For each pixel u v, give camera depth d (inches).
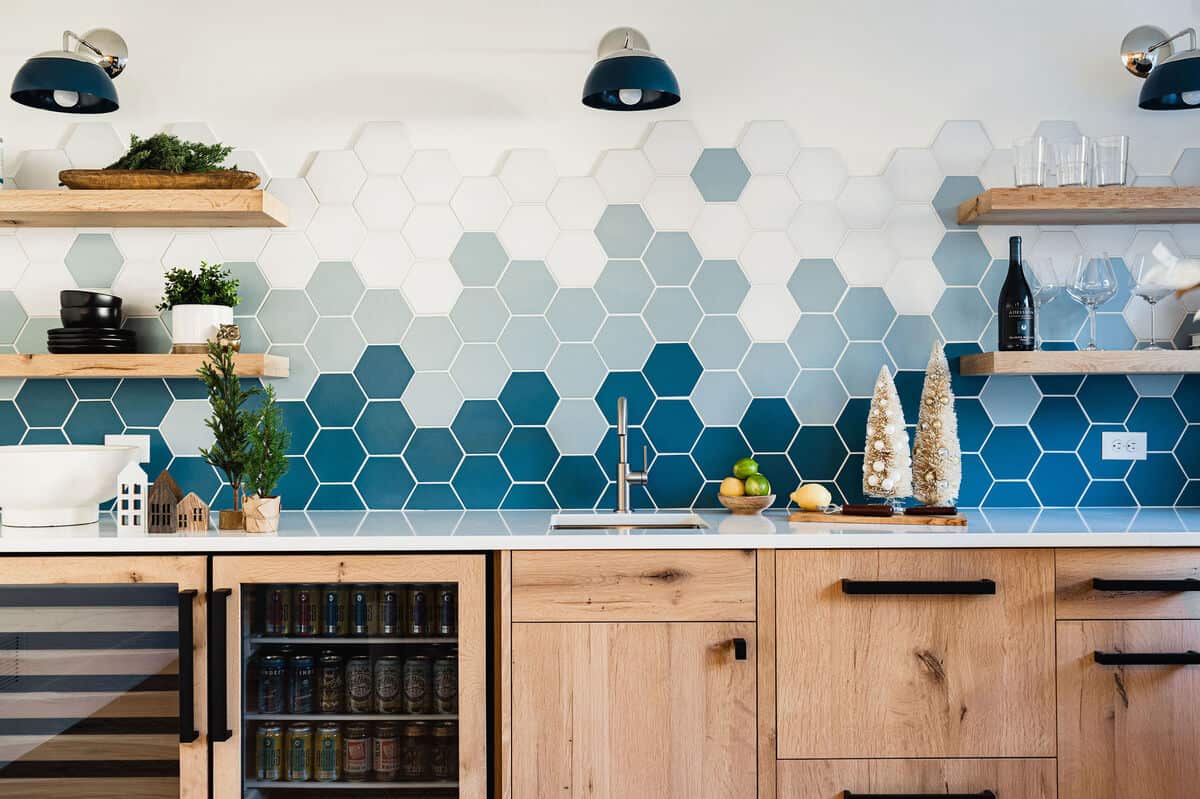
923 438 98.4
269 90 104.3
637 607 81.4
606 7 104.4
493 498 104.7
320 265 104.3
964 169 104.7
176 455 103.8
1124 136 101.3
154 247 103.9
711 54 104.7
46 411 103.6
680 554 81.4
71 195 93.4
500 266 104.4
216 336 97.4
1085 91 105.1
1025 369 95.8
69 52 90.3
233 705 81.2
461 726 80.8
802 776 81.2
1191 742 81.0
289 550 81.7
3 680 81.8
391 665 81.9
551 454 104.7
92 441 103.5
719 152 104.6
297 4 104.1
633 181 104.3
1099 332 104.9
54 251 103.8
